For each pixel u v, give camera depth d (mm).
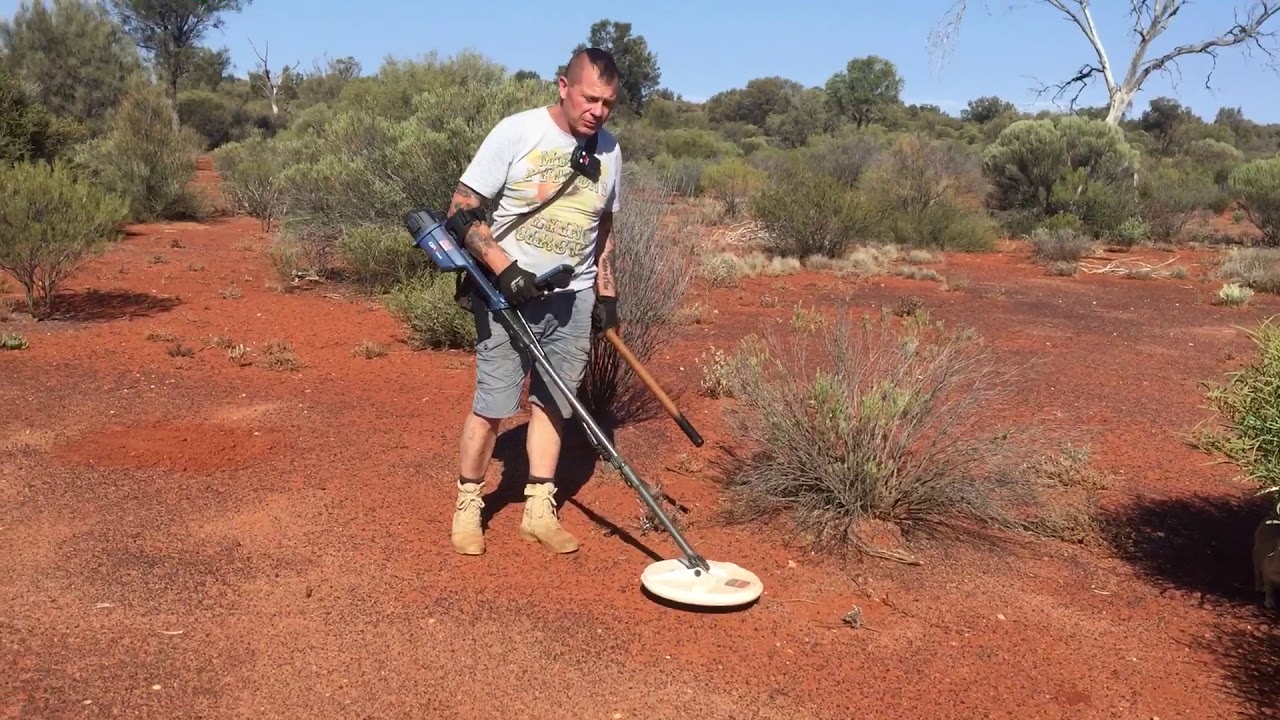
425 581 4133
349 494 5059
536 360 4129
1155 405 7465
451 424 6316
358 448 5797
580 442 5977
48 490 4973
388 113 16047
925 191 22297
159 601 3877
